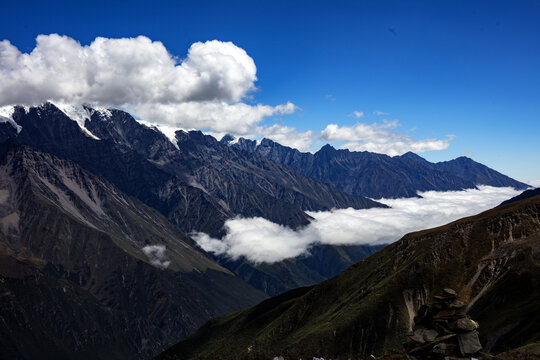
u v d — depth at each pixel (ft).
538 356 146.00
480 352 118.62
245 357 146.51
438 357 119.55
